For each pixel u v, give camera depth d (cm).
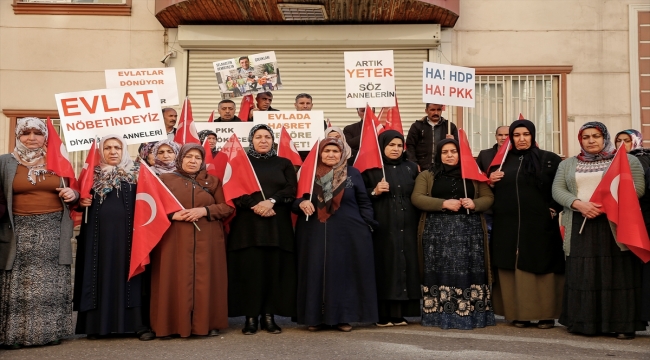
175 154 660
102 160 639
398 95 1182
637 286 626
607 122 1165
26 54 1176
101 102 699
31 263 600
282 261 656
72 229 624
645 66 1167
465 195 671
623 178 616
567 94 1167
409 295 664
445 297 665
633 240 603
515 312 669
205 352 565
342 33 1169
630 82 1166
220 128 842
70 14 1180
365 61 807
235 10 1120
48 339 597
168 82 819
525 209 666
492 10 1176
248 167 647
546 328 668
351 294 648
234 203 650
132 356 554
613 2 1170
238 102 1191
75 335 654
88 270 615
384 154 693
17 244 599
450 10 1114
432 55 1174
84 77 1177
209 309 623
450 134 831
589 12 1170
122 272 616
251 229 645
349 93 805
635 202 612
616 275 627
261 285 643
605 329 620
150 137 705
